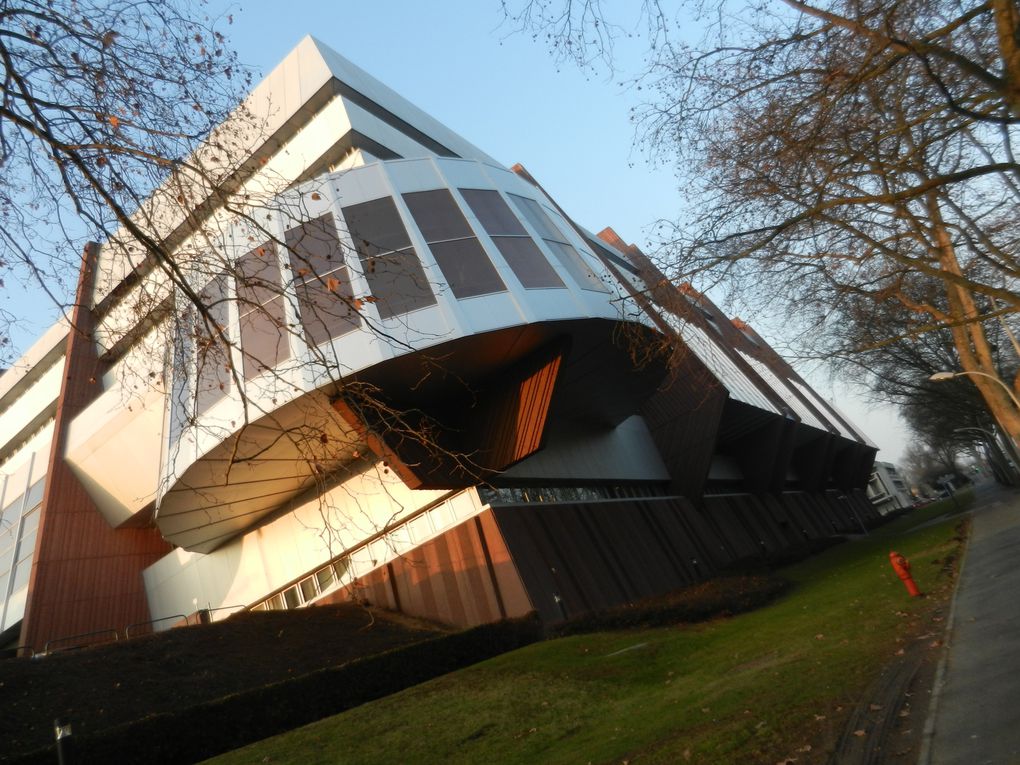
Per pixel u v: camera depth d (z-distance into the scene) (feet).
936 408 132.57
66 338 118.73
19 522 107.86
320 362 18.08
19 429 123.54
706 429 120.16
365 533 79.36
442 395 69.05
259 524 90.53
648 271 46.65
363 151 85.05
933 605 39.17
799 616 50.55
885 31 25.93
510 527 70.90
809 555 122.42
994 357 97.45
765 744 21.77
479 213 71.26
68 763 25.63
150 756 37.01
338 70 92.02
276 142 91.91
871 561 79.82
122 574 105.09
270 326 59.77
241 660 58.75
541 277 68.69
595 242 146.20
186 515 77.20
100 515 106.93
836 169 34.86
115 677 51.62
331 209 65.31
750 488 156.56
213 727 40.04
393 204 67.87
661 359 80.02
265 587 88.43
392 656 51.13
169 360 22.70
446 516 73.92
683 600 66.39
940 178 27.96
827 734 21.20
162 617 101.96
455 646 55.31
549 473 84.53
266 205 21.47
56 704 45.80
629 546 89.20
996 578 42.39
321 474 18.31
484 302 63.26
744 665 36.96
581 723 33.47
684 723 27.25
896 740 19.36
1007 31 22.65
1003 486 201.57
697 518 117.70
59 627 95.30
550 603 67.46
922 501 447.01
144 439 100.73
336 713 45.50
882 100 35.81
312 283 59.88
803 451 198.29
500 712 37.40
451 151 113.50
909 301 58.75
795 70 31.45
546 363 67.10
